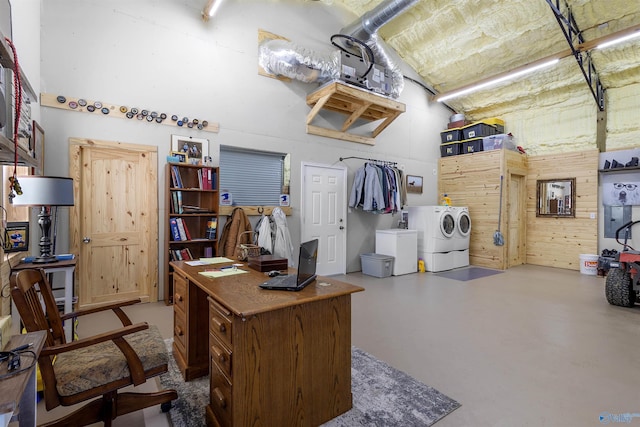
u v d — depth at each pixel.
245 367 1.49
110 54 3.68
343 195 5.68
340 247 5.66
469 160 6.68
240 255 2.71
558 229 6.34
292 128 5.06
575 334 2.96
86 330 3.00
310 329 1.69
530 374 2.25
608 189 5.77
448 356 2.53
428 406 1.89
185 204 4.18
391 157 6.34
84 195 3.57
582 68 5.20
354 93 4.78
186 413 1.83
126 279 3.81
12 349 1.14
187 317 2.18
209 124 4.30
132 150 3.80
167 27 4.02
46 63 3.34
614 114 5.73
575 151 6.10
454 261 6.22
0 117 1.36
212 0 3.90
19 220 2.93
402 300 4.06
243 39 4.59
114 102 3.69
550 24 4.93
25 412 1.12
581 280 5.20
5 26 1.48
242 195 4.73
